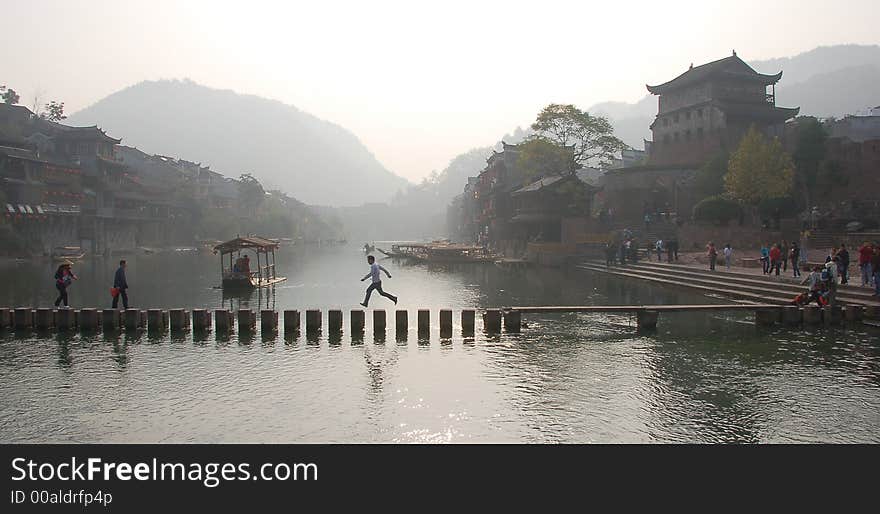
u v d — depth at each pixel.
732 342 18.05
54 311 20.62
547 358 16.00
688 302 27.59
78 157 76.25
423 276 46.00
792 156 51.50
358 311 19.94
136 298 30.86
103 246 76.06
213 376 14.10
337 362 15.55
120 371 14.58
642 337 19.02
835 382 13.31
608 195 64.31
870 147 48.88
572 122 62.22
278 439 10.14
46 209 63.50
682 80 66.31
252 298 31.14
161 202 91.50
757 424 10.72
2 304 27.61
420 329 19.62
